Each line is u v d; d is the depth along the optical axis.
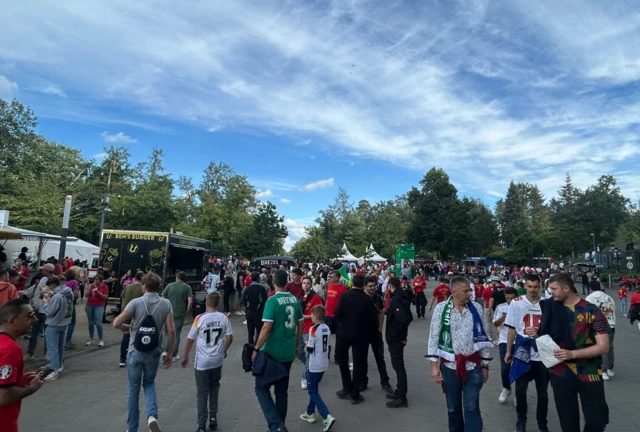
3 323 3.10
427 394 6.84
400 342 6.25
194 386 7.06
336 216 86.56
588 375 3.84
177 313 9.38
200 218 45.16
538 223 83.38
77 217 37.12
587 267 39.06
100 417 5.52
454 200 60.50
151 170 52.69
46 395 6.44
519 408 5.18
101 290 10.32
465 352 4.23
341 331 6.51
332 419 5.13
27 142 39.22
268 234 45.38
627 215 63.62
